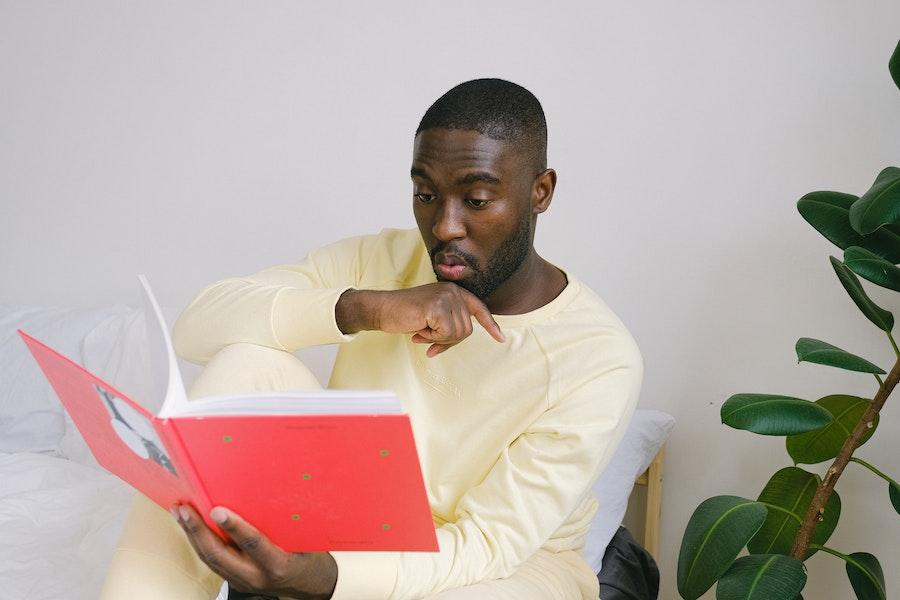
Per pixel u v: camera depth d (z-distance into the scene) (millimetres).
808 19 1685
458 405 1227
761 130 1732
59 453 1817
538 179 1154
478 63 1930
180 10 2133
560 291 1236
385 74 1999
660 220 1820
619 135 1835
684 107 1783
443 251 1099
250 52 2090
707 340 1808
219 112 2127
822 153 1688
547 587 1115
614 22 1820
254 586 884
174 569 916
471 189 1062
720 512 1452
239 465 786
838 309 1702
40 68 2270
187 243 2189
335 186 2055
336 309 1106
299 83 2061
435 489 1231
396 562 984
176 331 1248
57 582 1228
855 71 1656
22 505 1435
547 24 1871
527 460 1127
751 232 1755
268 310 1149
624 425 1190
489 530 1090
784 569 1416
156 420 740
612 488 1649
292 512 828
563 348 1175
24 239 2346
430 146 1069
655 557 1852
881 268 1369
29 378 1896
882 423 1687
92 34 2213
